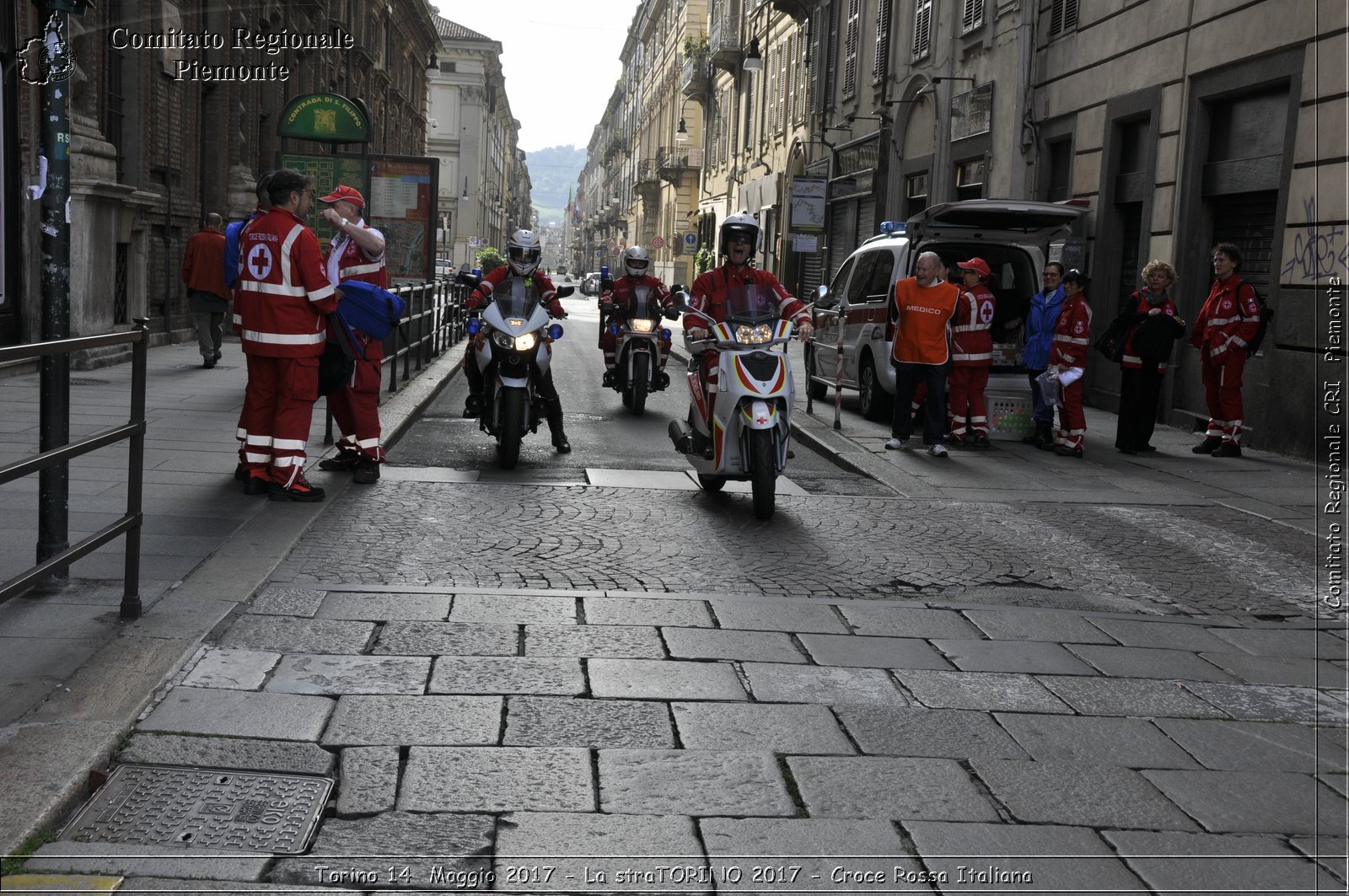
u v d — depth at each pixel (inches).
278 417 294.0
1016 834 139.3
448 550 264.1
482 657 190.5
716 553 276.2
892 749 162.1
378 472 342.0
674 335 1259.2
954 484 382.3
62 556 166.7
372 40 1605.6
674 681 184.1
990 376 518.0
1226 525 331.0
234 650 186.7
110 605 201.9
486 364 383.6
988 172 793.6
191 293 593.6
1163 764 162.6
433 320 767.7
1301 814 148.4
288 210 290.4
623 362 564.4
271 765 147.9
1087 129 653.9
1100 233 633.6
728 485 366.9
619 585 243.1
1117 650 213.3
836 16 1222.3
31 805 130.3
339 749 153.6
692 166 2225.6
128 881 120.7
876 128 1069.1
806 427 514.9
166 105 725.3
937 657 203.8
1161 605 249.1
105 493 289.3
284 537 257.8
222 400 472.1
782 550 282.8
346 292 322.7
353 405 333.4
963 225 520.4
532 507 317.1
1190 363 552.7
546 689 177.5
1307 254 454.9
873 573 264.1
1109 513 343.6
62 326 209.2
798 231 1144.2
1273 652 217.6
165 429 390.3
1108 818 144.9
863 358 553.0
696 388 341.4
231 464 337.1
